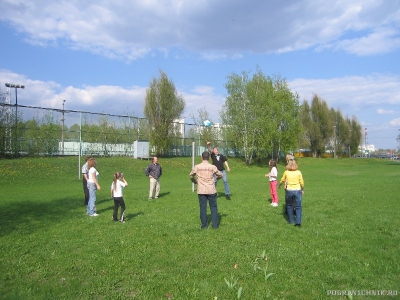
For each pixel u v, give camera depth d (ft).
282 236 23.62
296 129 161.27
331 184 65.92
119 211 35.37
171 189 58.08
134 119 135.95
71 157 112.37
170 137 142.92
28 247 21.54
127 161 113.70
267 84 153.28
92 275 16.67
